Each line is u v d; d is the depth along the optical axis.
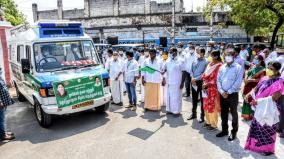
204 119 6.89
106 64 9.09
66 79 6.48
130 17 29.67
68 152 5.46
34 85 6.84
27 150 5.64
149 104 8.07
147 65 7.98
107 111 8.19
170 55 7.40
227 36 27.31
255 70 6.64
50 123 6.89
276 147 5.34
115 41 24.03
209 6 21.00
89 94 6.85
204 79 6.29
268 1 17.12
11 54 9.66
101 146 5.68
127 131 6.46
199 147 5.44
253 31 22.05
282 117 5.73
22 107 9.15
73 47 7.37
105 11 31.34
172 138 5.95
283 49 7.69
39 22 6.98
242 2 17.75
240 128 6.38
